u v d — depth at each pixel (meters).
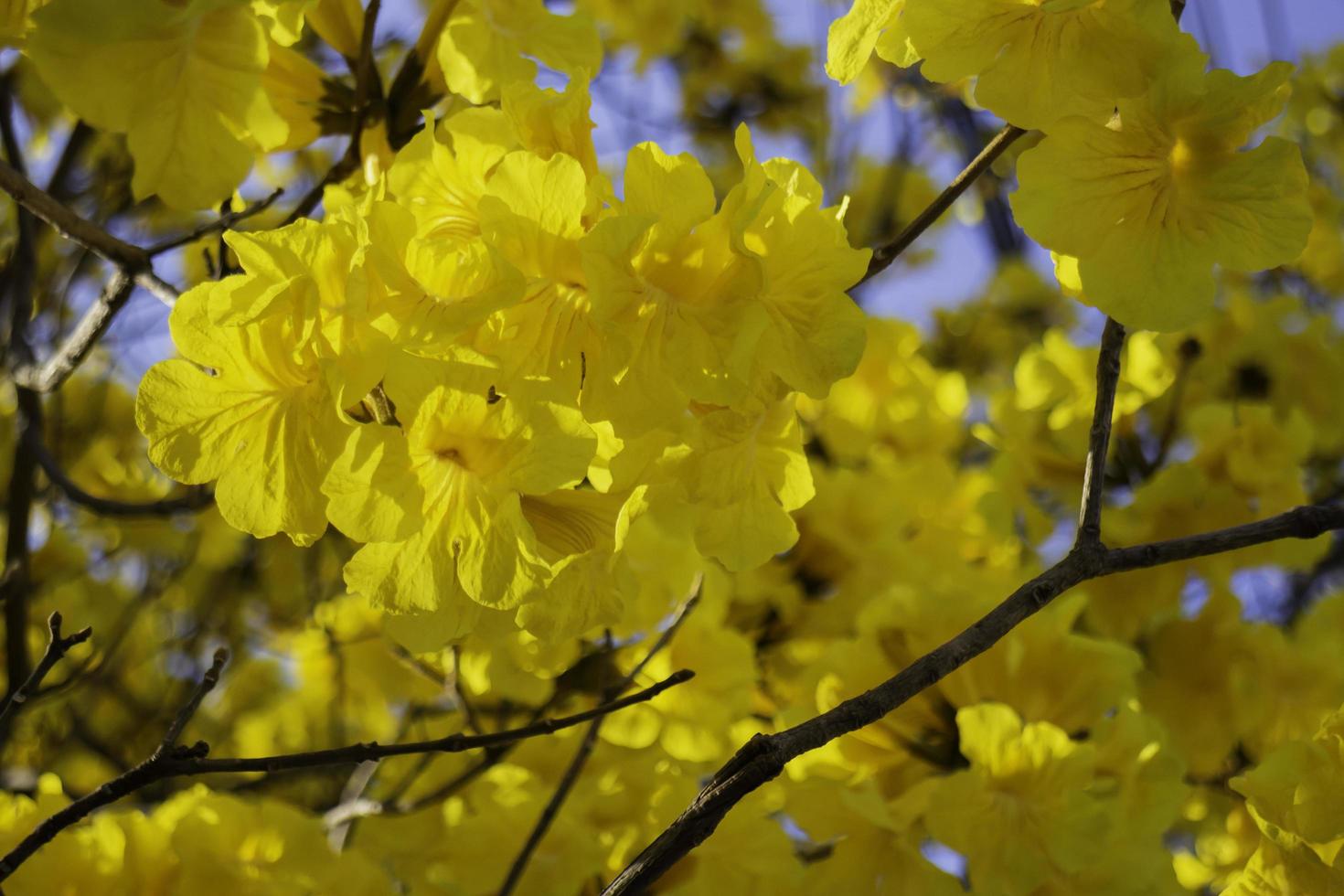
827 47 0.98
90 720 2.13
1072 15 0.94
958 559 1.63
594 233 0.90
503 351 0.91
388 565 0.91
